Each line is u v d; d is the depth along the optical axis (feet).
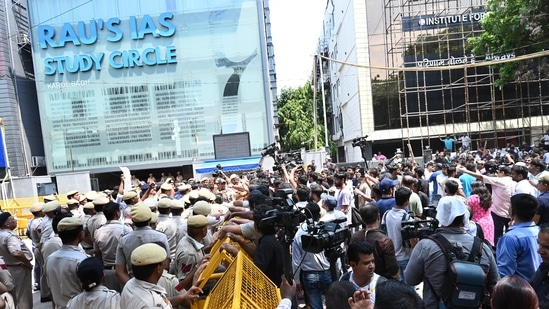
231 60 75.87
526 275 10.33
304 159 65.10
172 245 16.31
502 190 20.74
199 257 13.52
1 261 13.73
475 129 83.51
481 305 9.53
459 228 10.28
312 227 9.75
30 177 61.67
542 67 65.16
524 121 82.02
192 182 36.40
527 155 47.60
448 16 83.76
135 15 75.41
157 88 75.77
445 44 83.66
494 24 63.41
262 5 76.69
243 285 7.91
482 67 82.74
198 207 15.66
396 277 9.89
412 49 84.23
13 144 71.51
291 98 124.06
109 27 74.95
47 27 74.02
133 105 75.72
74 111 75.10
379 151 88.58
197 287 10.16
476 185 17.02
